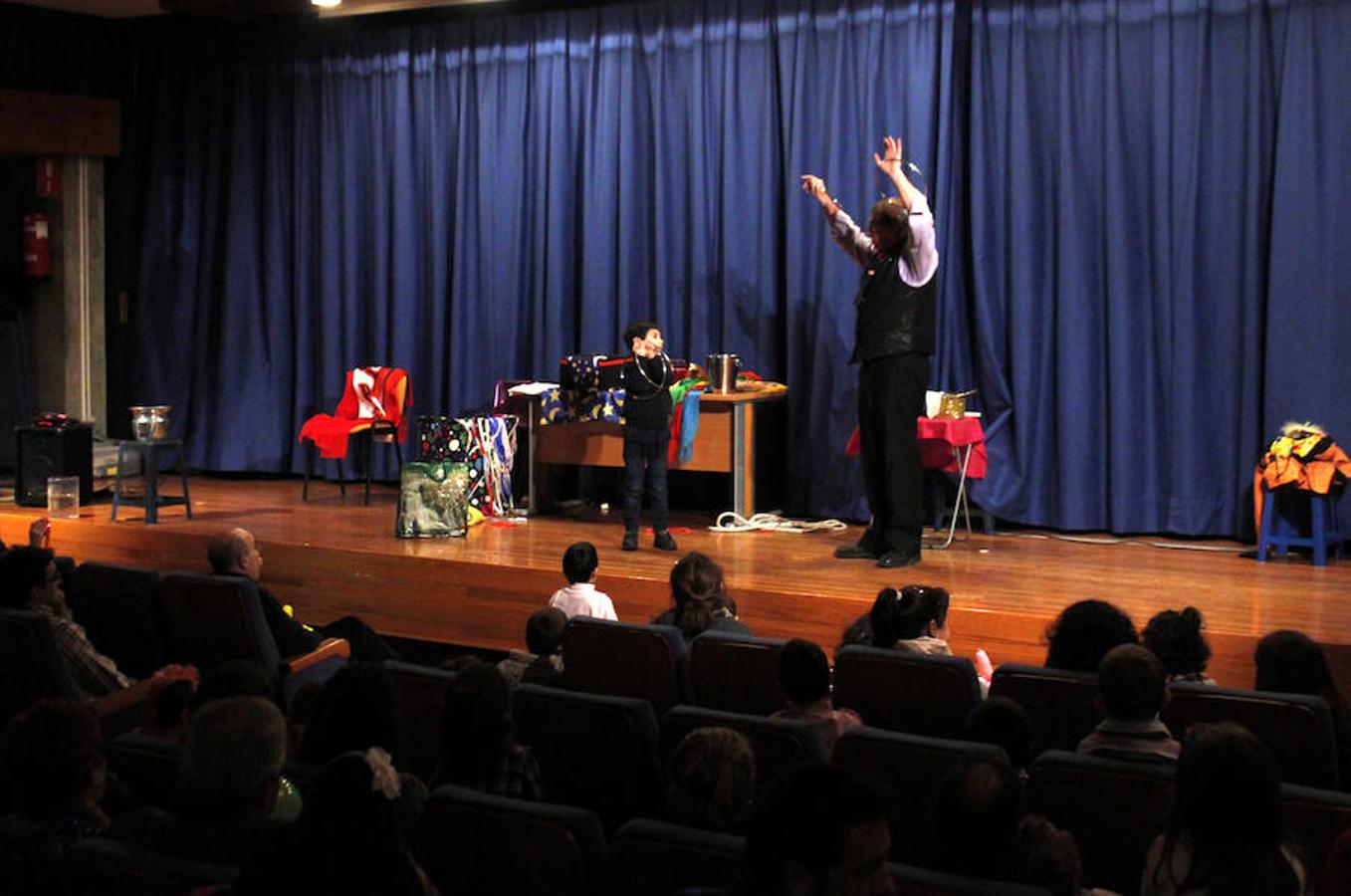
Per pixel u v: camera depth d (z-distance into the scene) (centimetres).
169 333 1002
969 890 207
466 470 735
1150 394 720
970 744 293
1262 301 693
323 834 193
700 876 229
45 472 834
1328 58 667
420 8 903
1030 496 745
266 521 786
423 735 374
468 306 903
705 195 822
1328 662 490
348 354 944
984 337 750
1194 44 695
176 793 254
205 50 977
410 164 914
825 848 174
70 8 948
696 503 851
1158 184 705
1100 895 237
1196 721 348
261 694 314
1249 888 218
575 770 338
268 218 966
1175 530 711
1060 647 387
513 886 248
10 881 245
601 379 781
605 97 846
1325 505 649
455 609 662
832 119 778
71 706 261
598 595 517
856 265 773
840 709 388
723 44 808
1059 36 725
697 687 416
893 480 638
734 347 820
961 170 763
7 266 1007
